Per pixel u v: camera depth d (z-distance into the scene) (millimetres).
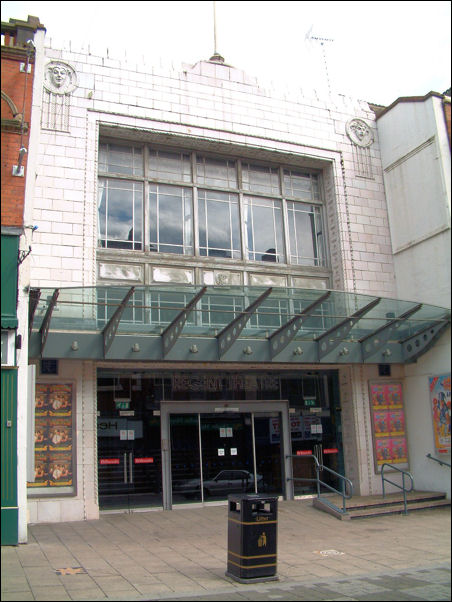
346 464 15227
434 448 14781
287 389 15242
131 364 13305
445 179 14891
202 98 14891
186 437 13883
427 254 15266
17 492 9367
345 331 13078
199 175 15125
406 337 15180
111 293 11008
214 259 14617
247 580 7453
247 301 11766
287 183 16250
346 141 16562
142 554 9000
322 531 11141
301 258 15891
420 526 11602
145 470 13281
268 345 13547
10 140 10375
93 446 12312
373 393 15438
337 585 7414
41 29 11172
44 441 11922
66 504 11773
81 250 12906
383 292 15953
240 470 14242
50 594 6719
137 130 14039
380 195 16656
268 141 15430
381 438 15250
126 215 14078
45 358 11805
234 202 15391
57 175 13008
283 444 14836
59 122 13281
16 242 9875
